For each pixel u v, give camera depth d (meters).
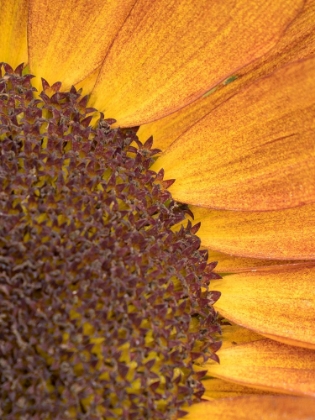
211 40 0.19
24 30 0.19
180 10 0.19
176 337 0.18
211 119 0.19
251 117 0.19
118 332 0.17
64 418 0.17
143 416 0.17
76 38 0.19
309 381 0.18
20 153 0.18
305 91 0.18
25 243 0.17
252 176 0.19
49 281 0.17
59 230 0.17
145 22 0.19
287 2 0.18
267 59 0.19
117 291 0.17
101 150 0.18
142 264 0.18
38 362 0.17
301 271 0.19
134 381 0.17
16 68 0.19
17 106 0.18
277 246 0.19
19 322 0.16
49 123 0.18
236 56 0.19
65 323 0.17
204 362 0.18
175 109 0.19
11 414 0.16
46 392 0.17
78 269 0.17
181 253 0.18
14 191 0.17
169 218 0.19
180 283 0.18
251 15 0.18
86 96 0.19
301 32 0.19
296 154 0.18
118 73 0.19
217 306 0.19
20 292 0.17
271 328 0.19
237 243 0.19
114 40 0.19
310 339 0.19
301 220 0.19
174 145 0.19
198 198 0.19
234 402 0.18
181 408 0.18
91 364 0.17
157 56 0.19
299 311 0.19
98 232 0.17
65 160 0.18
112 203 0.18
